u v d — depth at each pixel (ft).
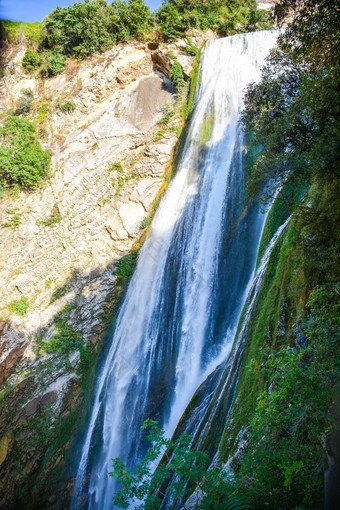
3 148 86.74
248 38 82.48
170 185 80.89
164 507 31.22
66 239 82.74
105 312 74.08
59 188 87.66
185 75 93.97
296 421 17.93
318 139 24.08
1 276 80.53
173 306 63.62
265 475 16.87
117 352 67.46
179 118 90.53
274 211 43.42
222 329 53.11
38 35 112.47
